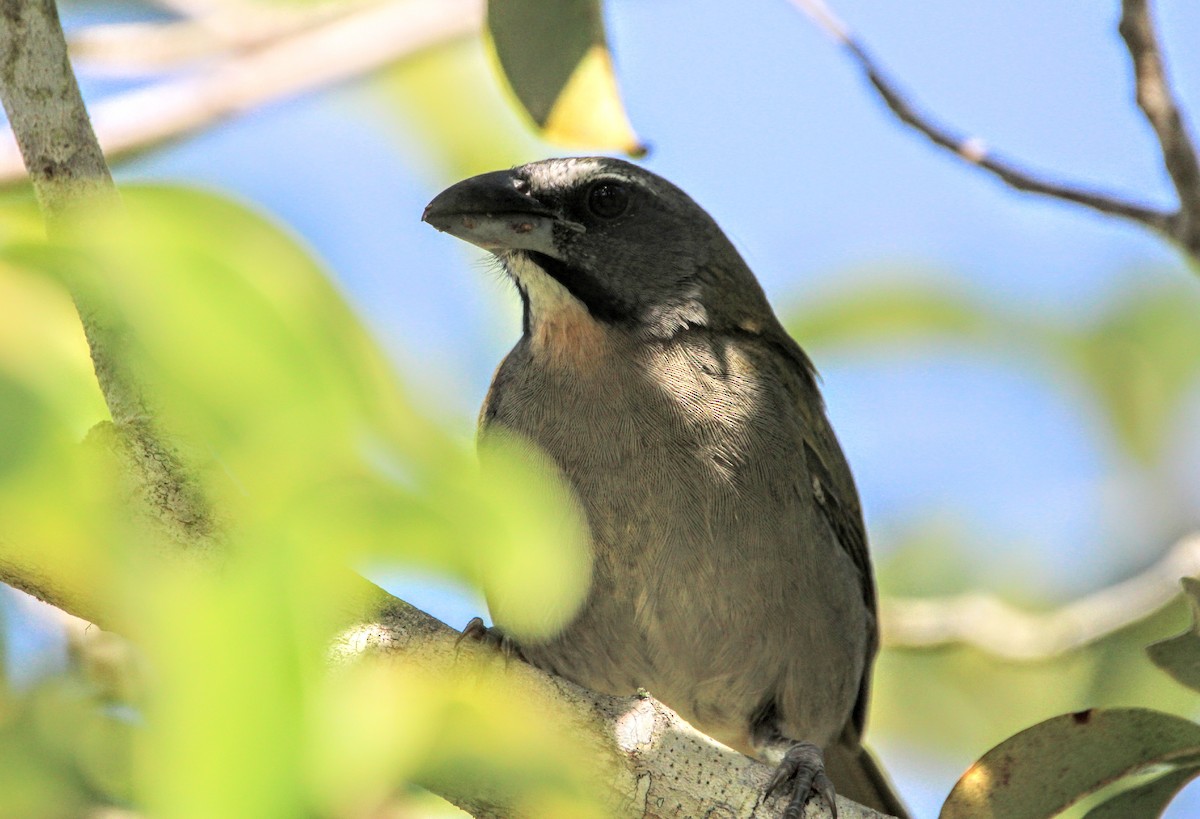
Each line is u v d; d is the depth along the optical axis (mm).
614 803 7703
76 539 4070
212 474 5207
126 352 3768
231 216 3766
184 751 3461
